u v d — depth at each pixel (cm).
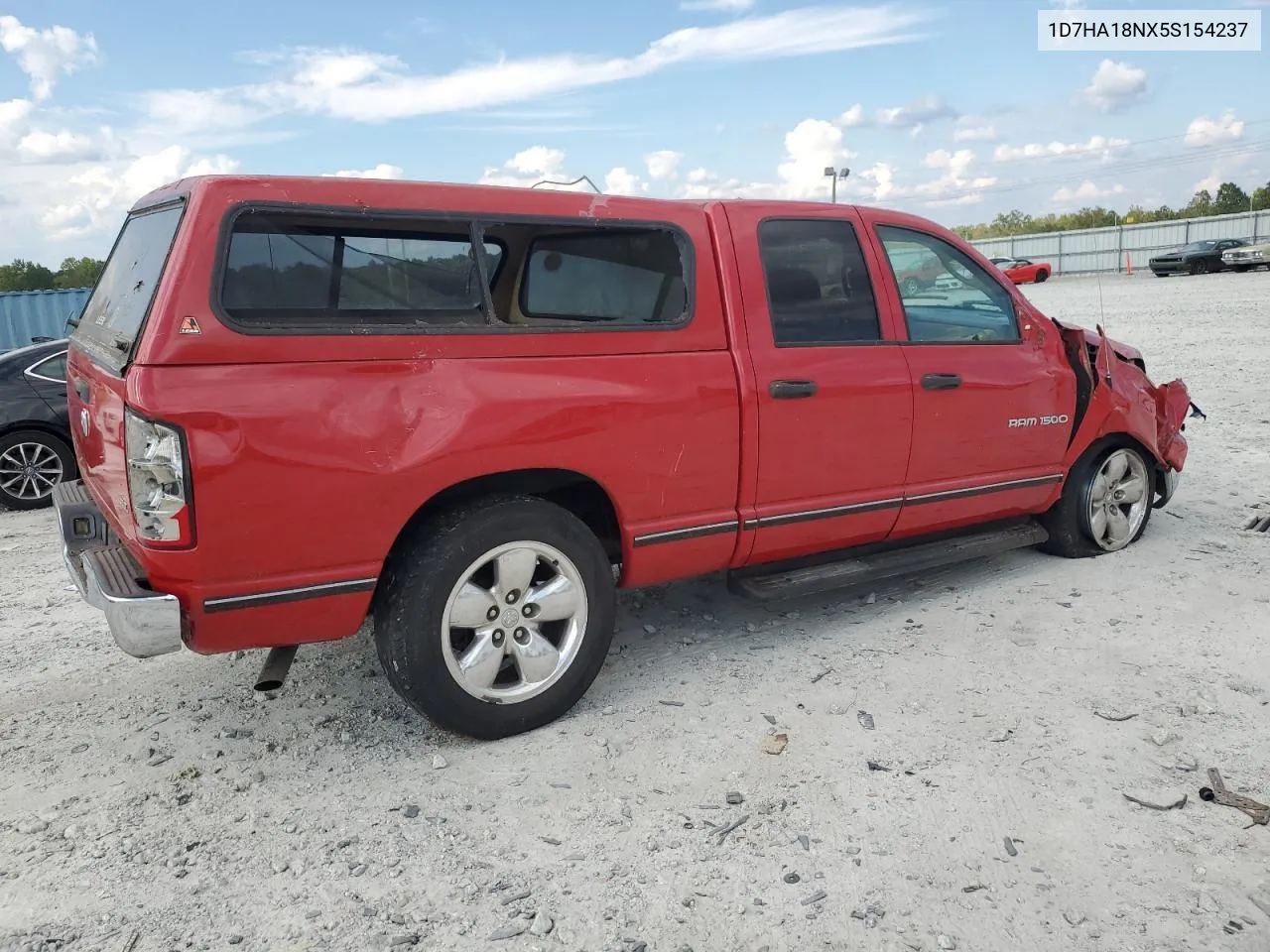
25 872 291
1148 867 285
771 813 315
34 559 656
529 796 328
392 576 344
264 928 266
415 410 329
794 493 424
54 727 386
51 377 834
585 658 379
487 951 257
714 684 411
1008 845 295
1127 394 543
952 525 496
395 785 337
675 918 268
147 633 301
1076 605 487
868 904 271
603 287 381
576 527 368
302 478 312
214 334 300
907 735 363
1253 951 251
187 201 316
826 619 482
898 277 459
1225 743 351
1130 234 4847
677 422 385
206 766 353
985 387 479
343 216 325
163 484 297
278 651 370
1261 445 850
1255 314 1959
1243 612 470
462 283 350
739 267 408
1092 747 350
